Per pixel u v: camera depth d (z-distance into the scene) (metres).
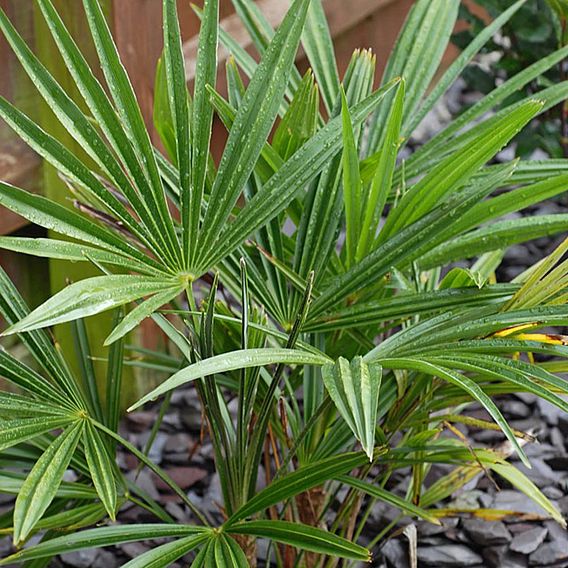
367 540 1.74
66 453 1.22
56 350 1.35
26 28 1.74
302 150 1.29
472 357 1.19
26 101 1.77
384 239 1.37
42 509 1.14
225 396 2.00
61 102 1.21
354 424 1.10
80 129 1.21
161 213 1.24
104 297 1.15
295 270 1.39
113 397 1.41
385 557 1.70
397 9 2.59
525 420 1.98
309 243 1.39
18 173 1.77
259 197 1.28
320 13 1.58
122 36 1.84
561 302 1.26
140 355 1.98
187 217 1.26
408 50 1.58
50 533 1.39
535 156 2.66
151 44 1.93
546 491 1.83
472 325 1.23
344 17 2.39
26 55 1.19
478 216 1.32
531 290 1.25
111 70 1.21
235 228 1.27
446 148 1.50
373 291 1.41
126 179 1.23
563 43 2.02
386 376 1.42
